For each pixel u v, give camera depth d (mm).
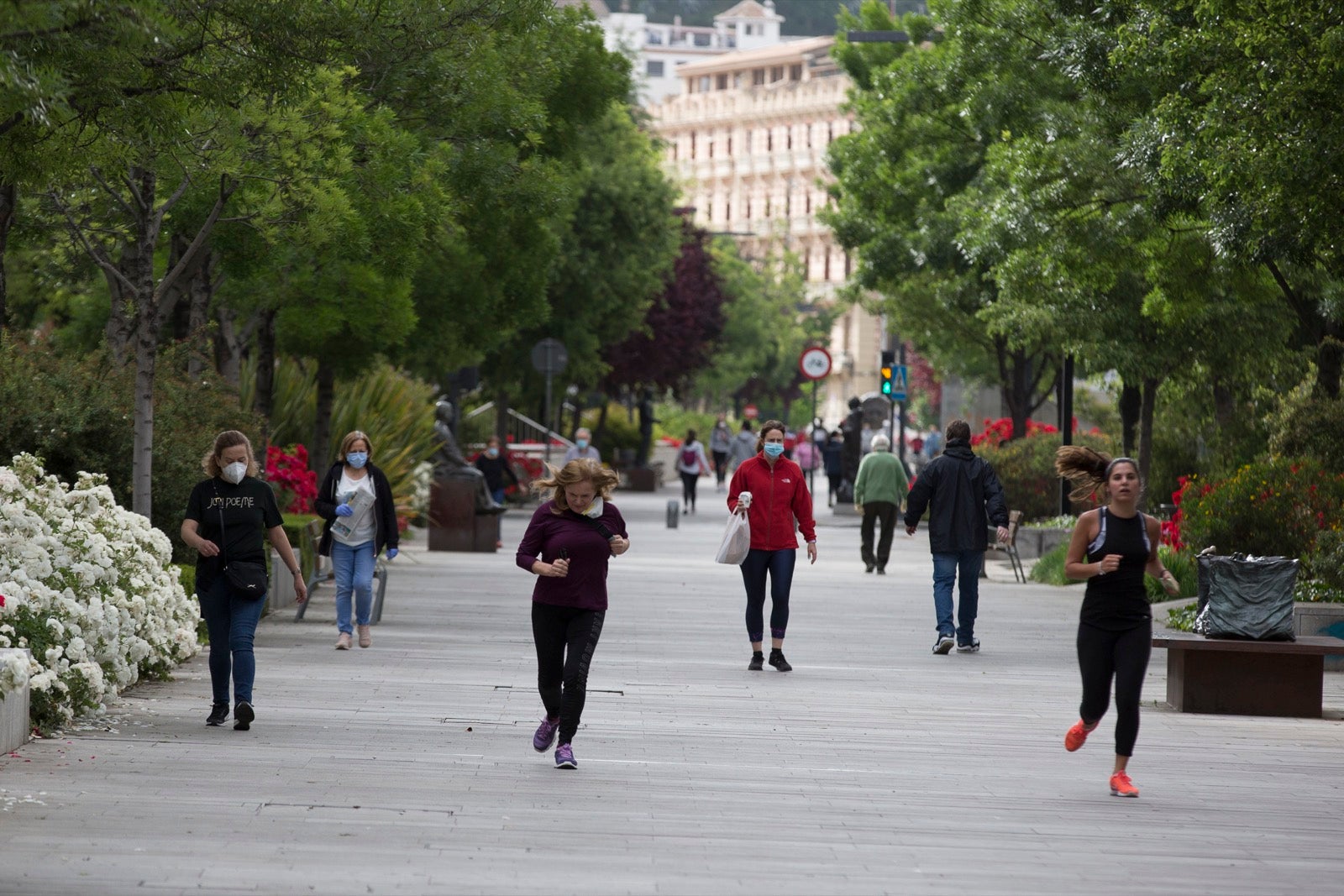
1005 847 14336
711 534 65125
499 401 85312
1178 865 13867
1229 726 22016
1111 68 36094
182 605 24125
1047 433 61312
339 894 12141
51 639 19609
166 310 29125
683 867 13305
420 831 14297
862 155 61125
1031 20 44906
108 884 12227
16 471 22484
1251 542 33938
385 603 35531
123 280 28188
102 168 23281
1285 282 36719
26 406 29281
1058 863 13797
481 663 26125
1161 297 38250
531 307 52656
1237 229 30562
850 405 80312
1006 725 21391
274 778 16438
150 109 19953
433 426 58344
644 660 27141
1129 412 52594
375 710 21000
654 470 109750
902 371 77625
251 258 29719
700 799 16047
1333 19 27734
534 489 17812
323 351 42906
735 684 24625
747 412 159625
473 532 52344
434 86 33156
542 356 70625
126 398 30875
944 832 14883
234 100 21781
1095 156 37719
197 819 14484
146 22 16969
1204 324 43844
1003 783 17375
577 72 45969
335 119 28047
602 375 96188
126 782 16031
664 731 20000
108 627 20594
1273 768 18812
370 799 15562
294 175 27344
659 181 84375
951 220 58875
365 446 27875
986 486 29516
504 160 37250
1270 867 13859
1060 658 28969
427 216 32094
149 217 28203
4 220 26672
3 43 16562
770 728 20516
